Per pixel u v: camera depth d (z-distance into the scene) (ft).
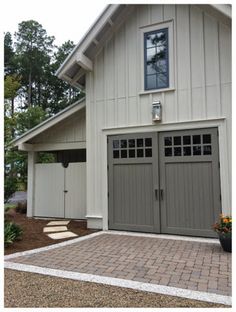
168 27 22.74
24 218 31.40
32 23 104.94
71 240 20.53
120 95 24.17
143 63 23.52
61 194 30.81
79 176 30.09
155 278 12.59
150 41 23.57
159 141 22.57
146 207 22.74
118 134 24.08
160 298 10.55
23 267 14.44
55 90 112.16
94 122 25.13
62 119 28.58
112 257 15.98
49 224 27.35
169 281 12.20
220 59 20.84
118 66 24.44
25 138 30.22
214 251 16.87
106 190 24.26
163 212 22.13
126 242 19.52
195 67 21.58
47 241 20.48
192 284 11.82
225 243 16.57
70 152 36.94
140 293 11.02
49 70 107.96
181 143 21.85
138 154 23.25
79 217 29.71
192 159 21.35
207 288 11.37
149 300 10.39
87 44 23.54
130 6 23.94
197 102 21.34
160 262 14.88
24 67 102.06
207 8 21.34
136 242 19.47
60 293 11.12
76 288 11.60
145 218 22.71
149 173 22.80
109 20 23.39
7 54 101.81
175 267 14.02
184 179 21.59
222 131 20.42
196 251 16.89
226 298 10.44
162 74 22.91
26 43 103.86
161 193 22.26
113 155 24.21
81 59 23.56
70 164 30.60
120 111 24.09
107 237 21.22
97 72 25.25
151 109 22.88
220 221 18.01
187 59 21.89
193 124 21.31
